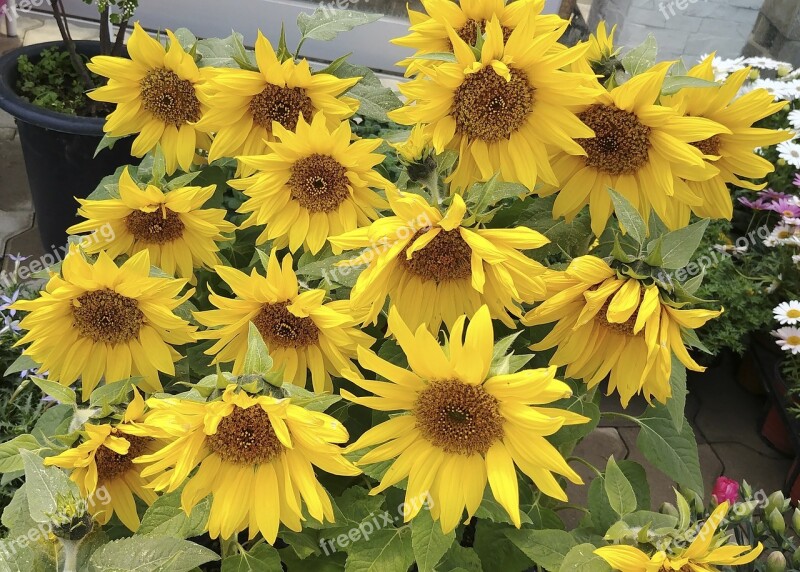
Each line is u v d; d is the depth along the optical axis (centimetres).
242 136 53
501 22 48
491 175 45
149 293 48
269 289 47
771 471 100
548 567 47
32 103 97
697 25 128
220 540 53
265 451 42
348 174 49
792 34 143
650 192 46
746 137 47
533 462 40
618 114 45
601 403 106
